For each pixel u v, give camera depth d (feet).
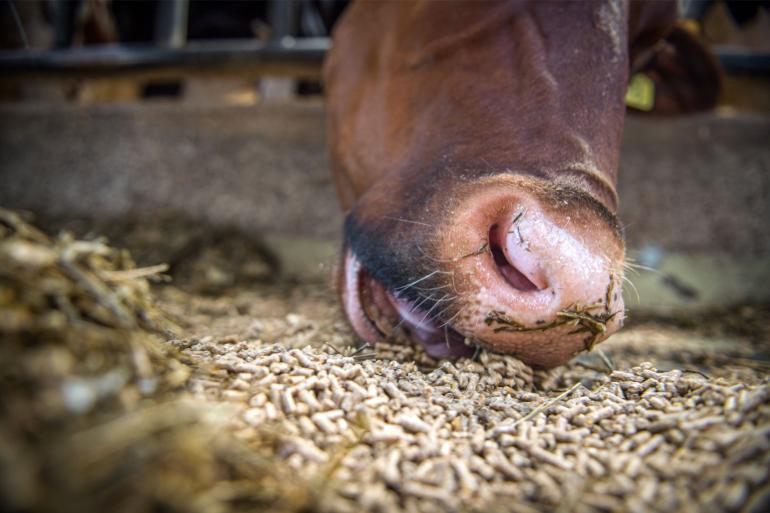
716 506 0.85
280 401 1.06
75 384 0.76
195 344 1.29
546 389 1.41
